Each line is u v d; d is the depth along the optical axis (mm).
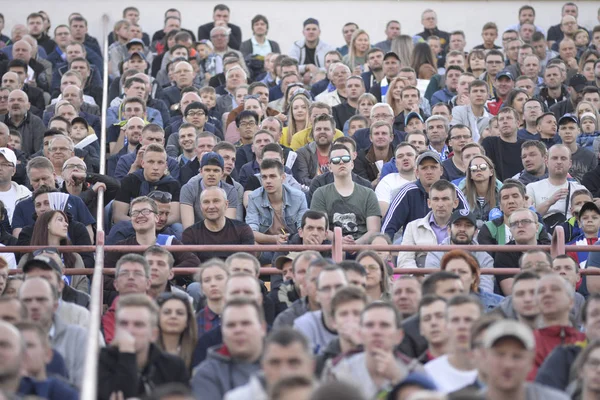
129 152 38781
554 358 21938
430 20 57219
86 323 25094
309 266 24703
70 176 33562
